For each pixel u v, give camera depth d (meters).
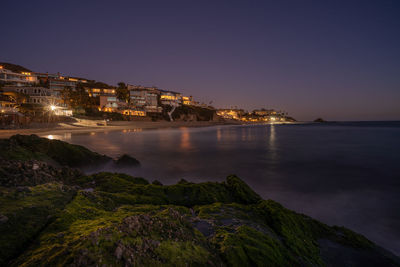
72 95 106.25
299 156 34.75
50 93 95.00
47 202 6.98
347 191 17.88
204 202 10.38
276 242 6.80
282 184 19.80
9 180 9.20
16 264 4.18
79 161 20.03
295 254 6.81
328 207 14.56
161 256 4.53
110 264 3.89
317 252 7.56
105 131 87.19
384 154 35.88
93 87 139.00
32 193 7.53
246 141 58.34
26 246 4.92
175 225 5.69
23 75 110.88
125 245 4.36
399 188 18.45
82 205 7.36
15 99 81.06
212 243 5.92
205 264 4.87
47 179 10.68
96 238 4.29
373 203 15.27
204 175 22.52
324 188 18.62
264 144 51.12
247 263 5.52
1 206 6.21
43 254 4.21
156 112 164.88
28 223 5.64
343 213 13.66
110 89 143.75
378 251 8.33
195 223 7.36
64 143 21.16
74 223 6.05
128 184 11.80
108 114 119.69
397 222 12.41
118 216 6.96
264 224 8.08
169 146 46.28
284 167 26.78
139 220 5.26
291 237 7.63
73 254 3.90
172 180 20.44
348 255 7.82
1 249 4.56
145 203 9.42
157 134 80.81
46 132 69.75
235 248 5.71
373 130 106.31
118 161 23.03
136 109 141.12
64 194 7.93
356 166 27.39
